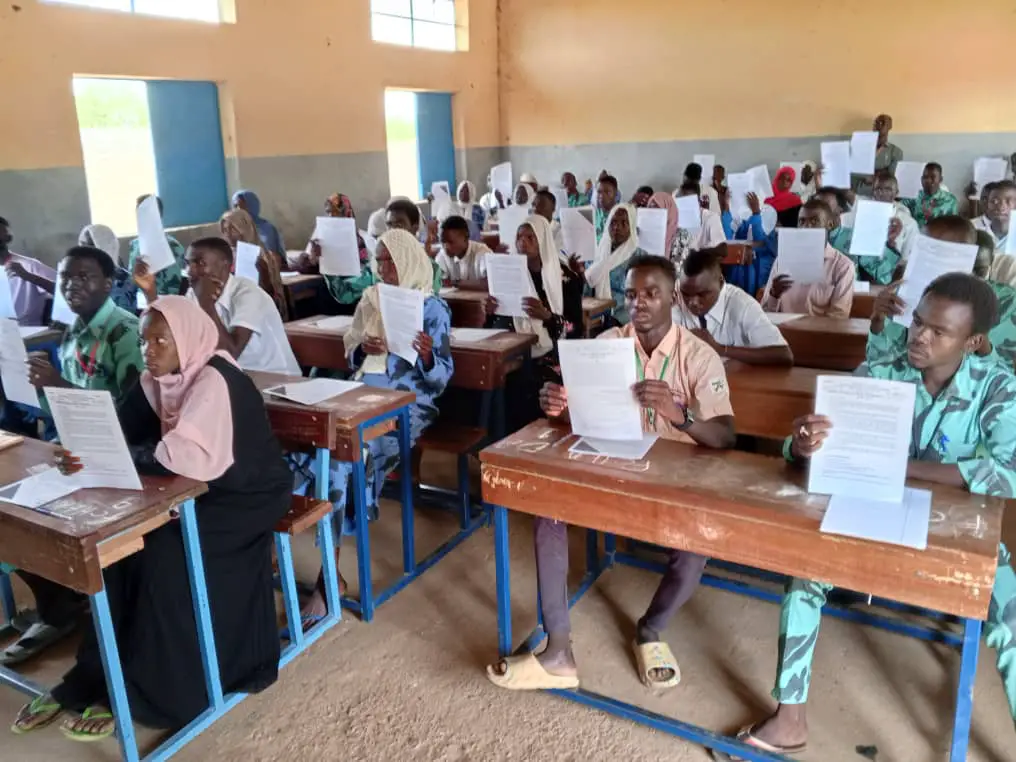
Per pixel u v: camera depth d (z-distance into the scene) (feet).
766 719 6.77
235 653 7.45
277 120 26.43
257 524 7.37
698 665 8.05
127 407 7.57
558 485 6.57
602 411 6.68
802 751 6.78
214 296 10.46
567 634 7.45
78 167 20.59
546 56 37.42
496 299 13.07
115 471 6.48
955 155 30.50
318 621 8.75
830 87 32.09
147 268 10.65
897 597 5.30
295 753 6.97
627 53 35.63
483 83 37.52
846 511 5.54
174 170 23.81
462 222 15.89
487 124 38.24
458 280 16.06
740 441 10.76
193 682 7.07
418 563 10.14
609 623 8.79
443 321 10.22
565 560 7.30
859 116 31.81
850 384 5.55
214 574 7.17
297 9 26.66
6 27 18.74
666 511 6.11
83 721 7.01
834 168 28.30
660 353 7.34
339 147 29.12
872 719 7.21
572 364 6.59
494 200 31.99
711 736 6.75
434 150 35.63
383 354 10.28
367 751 6.98
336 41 28.43
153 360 6.89
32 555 6.18
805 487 5.96
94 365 9.11
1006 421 5.78
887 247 15.10
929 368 6.03
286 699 7.66
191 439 6.68
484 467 6.92
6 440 7.88
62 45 19.92
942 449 6.19
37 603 8.56
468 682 7.86
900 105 31.01
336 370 12.67
